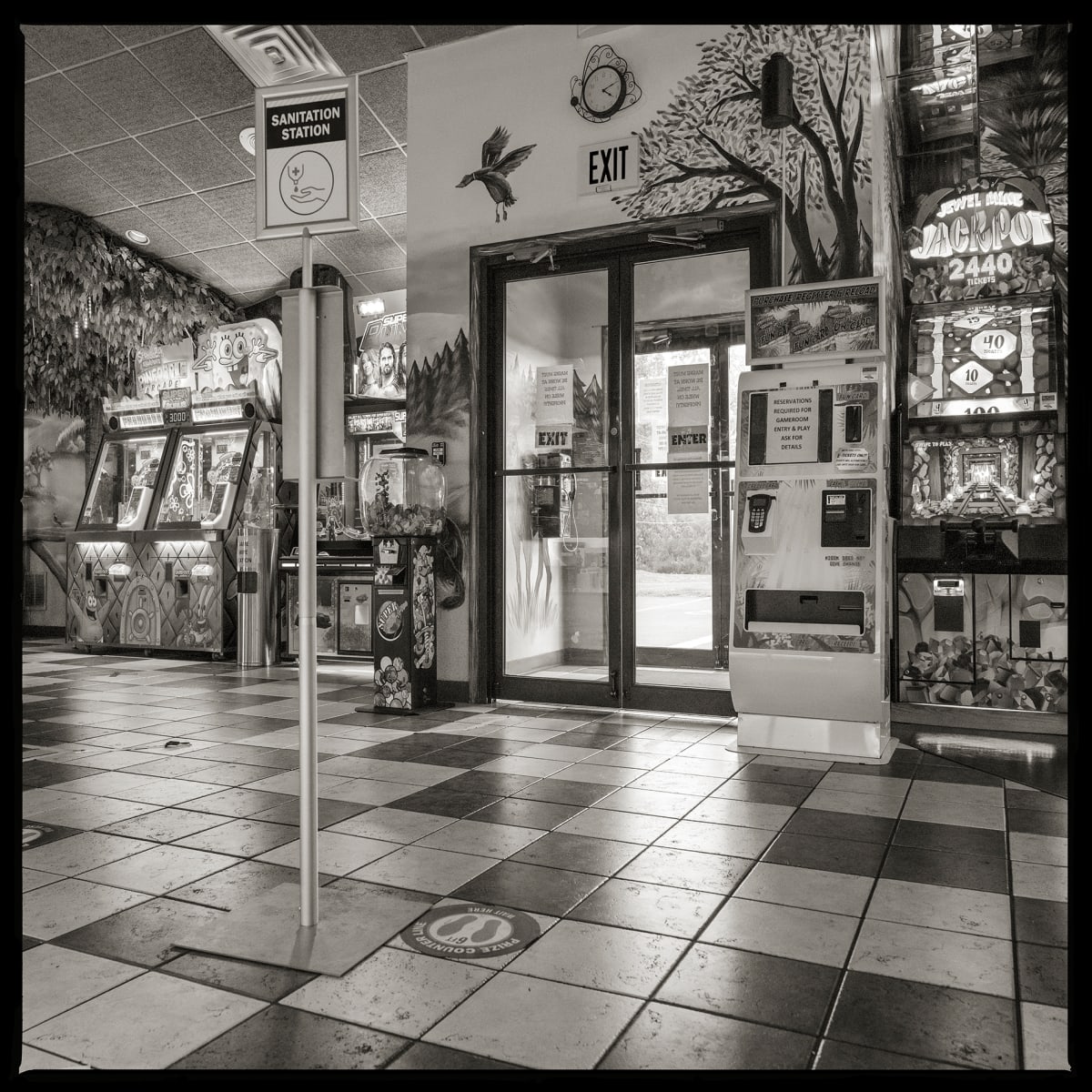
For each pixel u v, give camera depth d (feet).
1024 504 16.51
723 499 18.16
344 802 11.71
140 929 7.72
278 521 27.02
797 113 16.62
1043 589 16.42
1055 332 16.42
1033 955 7.19
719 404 18.15
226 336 28.50
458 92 19.79
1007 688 16.65
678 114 17.65
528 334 19.67
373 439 28.43
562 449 19.45
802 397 14.58
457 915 7.95
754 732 14.92
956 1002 6.40
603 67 18.22
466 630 19.69
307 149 7.52
